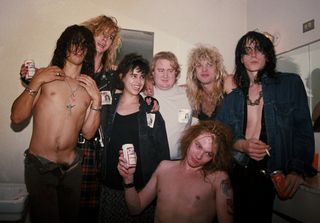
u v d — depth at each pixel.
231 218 1.35
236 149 1.53
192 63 1.84
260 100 1.51
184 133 1.60
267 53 1.52
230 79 1.76
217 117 1.69
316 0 1.43
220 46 1.92
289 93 1.45
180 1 1.90
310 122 1.41
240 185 1.50
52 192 1.50
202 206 1.35
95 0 1.77
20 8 1.70
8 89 1.68
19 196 1.48
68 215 1.55
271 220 1.50
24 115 1.45
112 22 1.76
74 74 1.58
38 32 1.71
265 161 1.47
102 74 1.70
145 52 1.81
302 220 1.32
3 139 1.67
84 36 1.61
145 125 1.70
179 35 1.88
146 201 1.45
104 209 1.60
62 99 1.51
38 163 1.47
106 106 1.67
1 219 1.41
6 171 1.66
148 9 1.85
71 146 1.53
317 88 1.42
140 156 1.67
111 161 1.63
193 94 1.78
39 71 1.50
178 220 1.35
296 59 1.55
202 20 1.92
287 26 1.63
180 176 1.41
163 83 1.77
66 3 1.74
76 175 1.56
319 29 1.41
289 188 1.37
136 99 1.71
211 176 1.40
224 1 1.97
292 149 1.43
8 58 1.68
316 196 1.25
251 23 1.95
